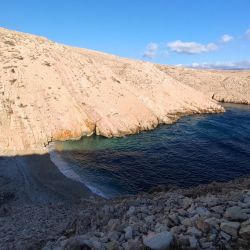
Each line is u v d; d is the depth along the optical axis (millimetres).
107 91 67125
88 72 69500
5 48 63094
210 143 53000
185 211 12391
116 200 22891
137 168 41688
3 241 18000
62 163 42500
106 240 11453
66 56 70562
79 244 11195
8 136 48344
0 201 30141
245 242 9727
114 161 44094
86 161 43781
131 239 11156
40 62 63781
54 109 56656
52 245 12812
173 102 78125
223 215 11273
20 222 22750
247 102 102812
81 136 56906
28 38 70750
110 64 93375
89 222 15109
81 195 32594
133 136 58219
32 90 57344
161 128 64188
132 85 78375
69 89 62469
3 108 52000
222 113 81875
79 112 59531
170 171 40688
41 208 27438
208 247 9875
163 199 15812
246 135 58125
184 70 141125
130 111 64688
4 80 56156
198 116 76688
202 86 121000
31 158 43500
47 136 52500
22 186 33812
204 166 42438
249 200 12078
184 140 54938
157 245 10062
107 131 57812
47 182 35562
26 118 52312
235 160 44625
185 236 10391
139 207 14289
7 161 41312
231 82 121375
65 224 18094
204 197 14062
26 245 15383
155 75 85438
